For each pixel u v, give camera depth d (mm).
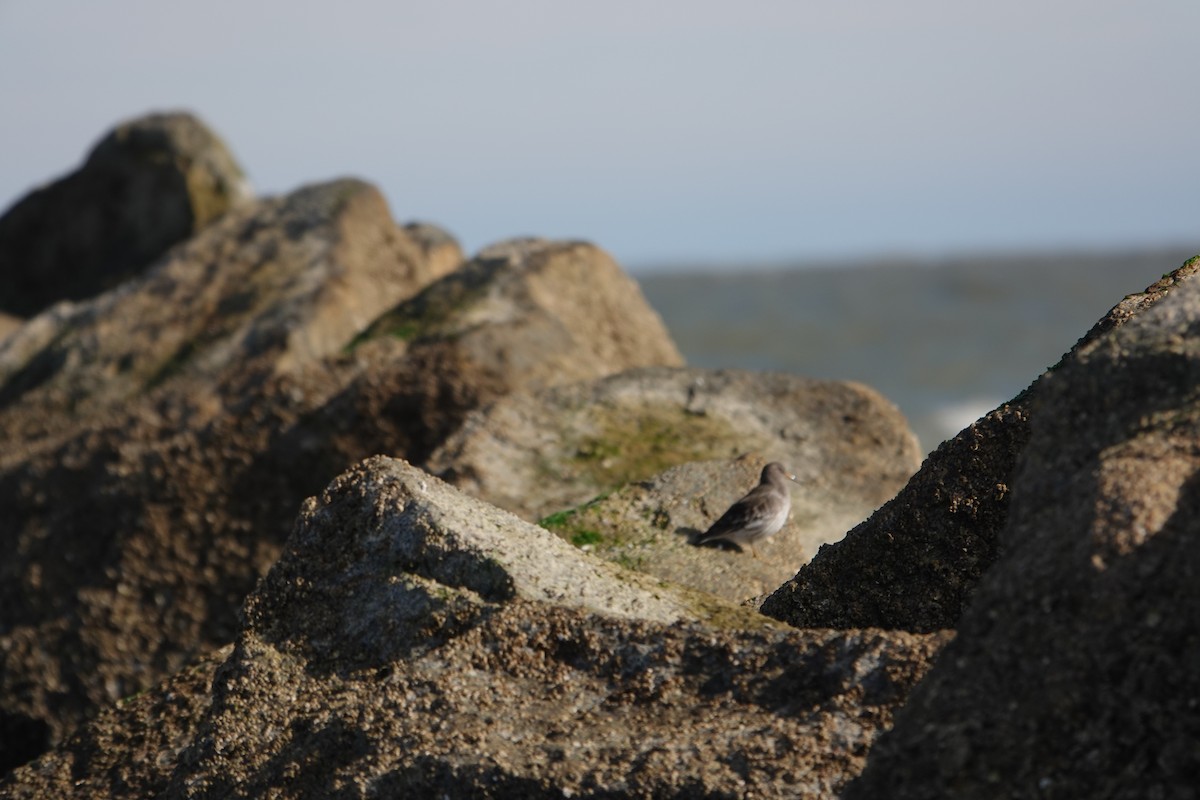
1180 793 8445
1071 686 8938
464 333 28078
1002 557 9867
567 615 11977
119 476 27453
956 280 170000
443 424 26828
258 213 36344
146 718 15477
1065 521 9508
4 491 28375
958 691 9359
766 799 9992
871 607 14656
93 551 26859
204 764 12242
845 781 10008
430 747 11219
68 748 15422
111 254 44312
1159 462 9391
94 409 31375
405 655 12203
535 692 11539
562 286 31062
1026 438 14398
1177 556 8992
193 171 43875
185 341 32031
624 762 10594
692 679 11203
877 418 24578
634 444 23953
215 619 25938
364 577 13008
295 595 13250
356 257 34281
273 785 11805
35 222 44969
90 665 25531
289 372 28391
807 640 11047
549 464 23312
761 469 19875
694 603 12992
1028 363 95438
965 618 9711
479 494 22469
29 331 35438
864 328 117875
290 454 27188
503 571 12547
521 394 24922
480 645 11953
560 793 10516
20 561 27109
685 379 25594
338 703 12070
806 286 166625
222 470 27203
